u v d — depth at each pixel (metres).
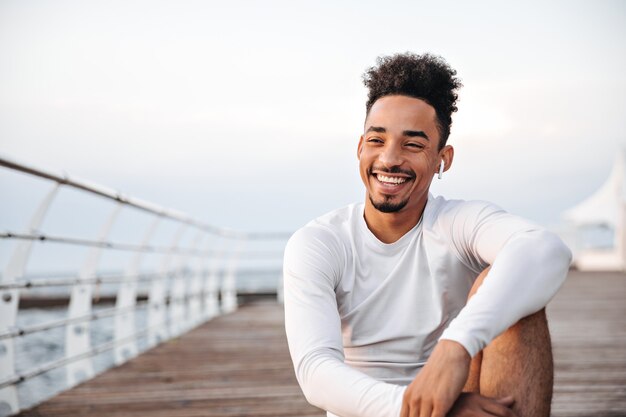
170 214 4.58
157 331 5.11
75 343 3.39
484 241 1.42
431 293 1.49
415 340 1.50
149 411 2.83
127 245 3.96
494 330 1.25
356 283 1.51
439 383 1.21
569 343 4.59
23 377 2.66
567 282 9.78
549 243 1.33
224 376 3.62
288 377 3.58
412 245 1.49
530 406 1.31
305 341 1.37
